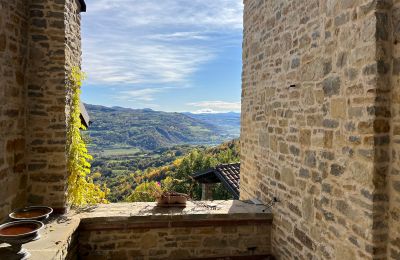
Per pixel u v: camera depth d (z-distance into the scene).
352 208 2.83
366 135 2.64
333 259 3.13
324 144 3.30
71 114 5.00
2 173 3.91
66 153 4.79
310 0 3.82
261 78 5.50
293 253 4.27
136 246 4.77
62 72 4.66
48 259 3.32
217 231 4.97
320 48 3.57
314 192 3.73
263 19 5.42
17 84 4.31
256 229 5.07
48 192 4.68
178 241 4.87
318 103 3.62
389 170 2.59
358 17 2.75
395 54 2.53
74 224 4.34
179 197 5.23
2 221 3.90
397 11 2.50
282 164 4.62
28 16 4.56
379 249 2.59
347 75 2.90
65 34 4.68
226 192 12.76
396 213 2.52
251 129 6.05
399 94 2.50
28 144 4.62
